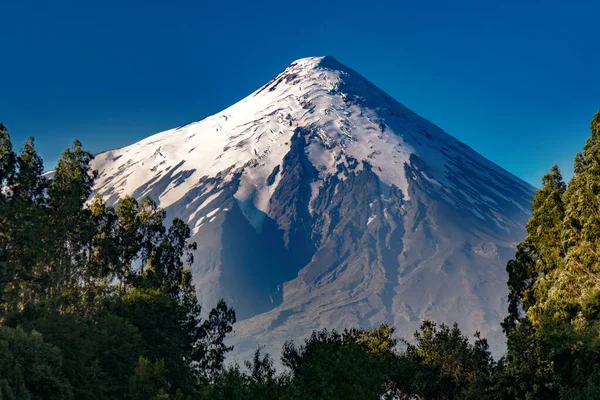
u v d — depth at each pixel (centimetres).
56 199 6606
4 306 5934
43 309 5362
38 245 6144
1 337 4353
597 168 5806
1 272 5619
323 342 5888
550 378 4284
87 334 5538
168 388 6366
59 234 6550
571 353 4203
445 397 5125
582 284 5184
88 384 4962
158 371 5416
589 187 5719
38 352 4456
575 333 4281
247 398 3850
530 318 5600
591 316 4803
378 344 6212
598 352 4047
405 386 5428
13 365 4244
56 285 6656
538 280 6122
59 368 4594
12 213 5856
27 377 4328
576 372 4097
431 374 5306
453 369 5181
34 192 6438
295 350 5944
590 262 5328
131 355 5862
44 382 4400
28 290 6456
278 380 4131
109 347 5694
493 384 4588
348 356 4747
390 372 5378
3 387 4025
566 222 5884
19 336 4412
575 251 5453
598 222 5422
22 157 6488
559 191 6506
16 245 5919
